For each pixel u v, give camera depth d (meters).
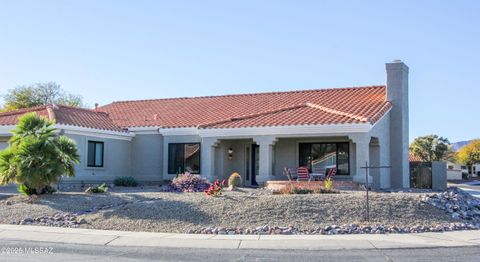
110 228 16.16
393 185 28.84
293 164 28.14
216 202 18.19
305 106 29.52
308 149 28.05
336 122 25.11
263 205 17.55
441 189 28.92
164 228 16.03
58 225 16.58
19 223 16.94
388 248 12.87
